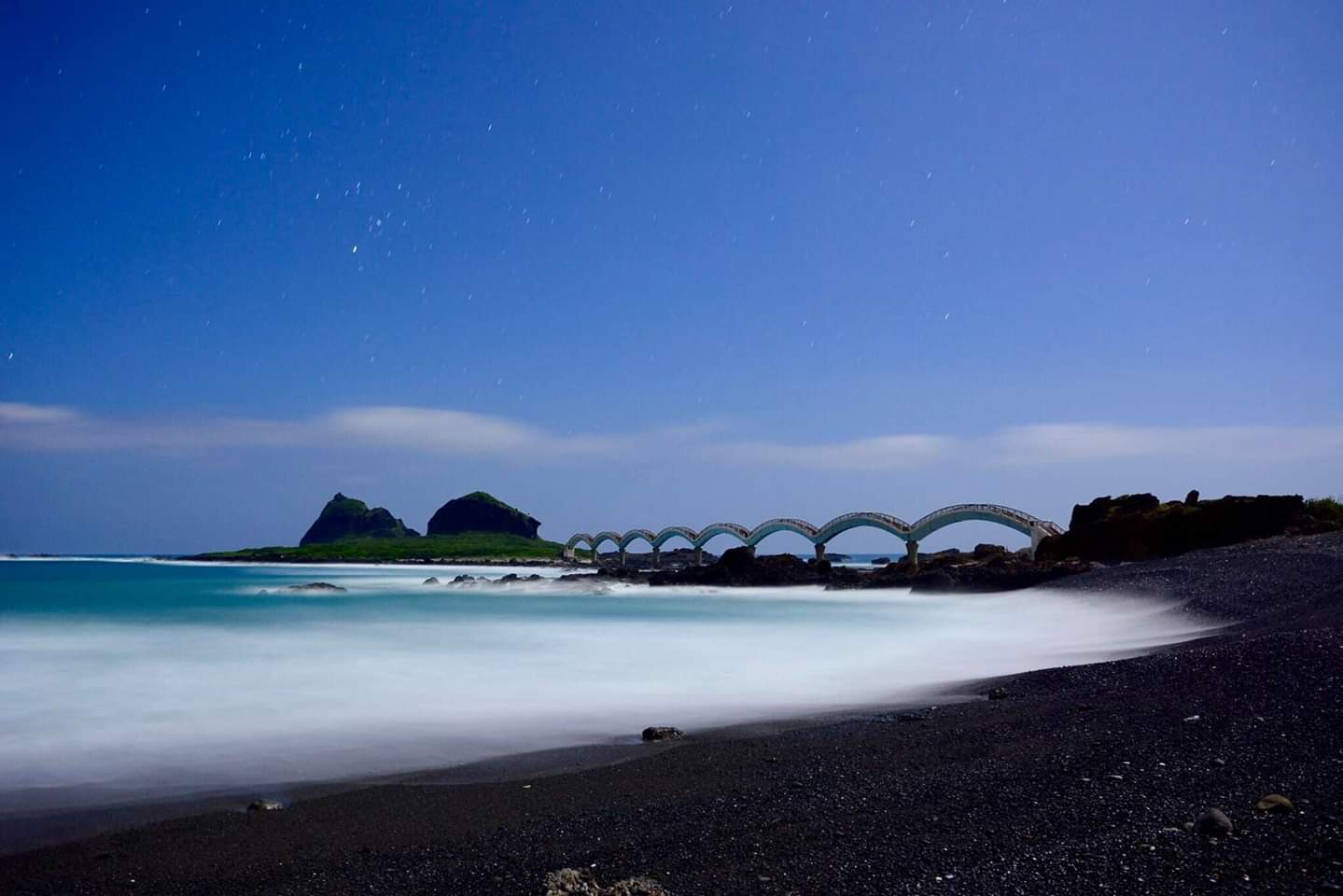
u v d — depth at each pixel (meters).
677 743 13.10
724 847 7.73
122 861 8.45
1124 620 29.50
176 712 16.42
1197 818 7.21
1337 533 40.41
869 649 27.06
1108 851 6.73
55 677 20.64
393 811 9.88
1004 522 77.69
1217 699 11.62
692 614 42.91
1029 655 23.97
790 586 74.00
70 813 10.15
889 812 8.44
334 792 10.84
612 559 189.88
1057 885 6.19
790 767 10.86
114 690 18.89
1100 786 8.56
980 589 49.28
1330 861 6.12
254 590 61.81
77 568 135.25
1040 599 39.16
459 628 34.50
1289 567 30.12
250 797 10.72
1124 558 54.31
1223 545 49.44
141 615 39.31
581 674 21.50
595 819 9.08
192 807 10.33
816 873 6.88
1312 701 10.68
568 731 14.54
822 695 17.70
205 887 7.71
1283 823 6.93
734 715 15.60
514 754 12.83
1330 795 7.46
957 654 25.11
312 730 14.78
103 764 12.51
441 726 15.04
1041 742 10.79
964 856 6.97
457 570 146.62
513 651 26.39
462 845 8.46
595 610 46.56
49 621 35.78
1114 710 12.02
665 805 9.41
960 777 9.54
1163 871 6.24
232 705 17.17
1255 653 13.82
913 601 49.94
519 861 7.79
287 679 20.58
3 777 11.87
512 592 70.19
